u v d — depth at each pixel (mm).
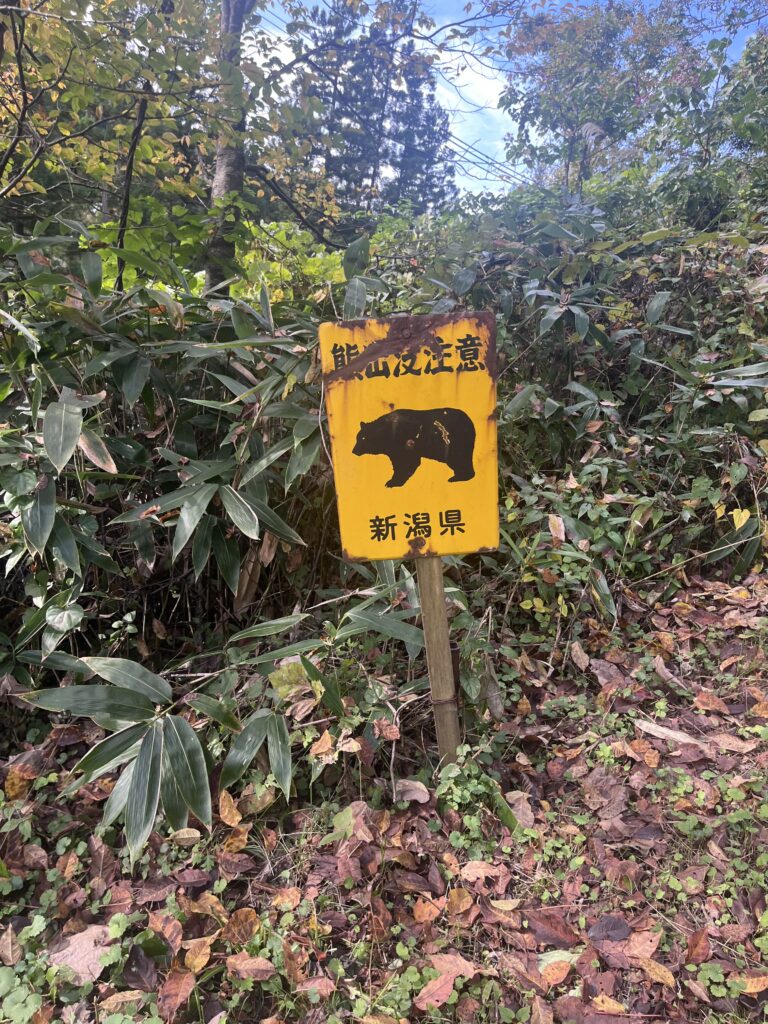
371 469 1655
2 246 2695
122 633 2289
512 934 1514
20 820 1798
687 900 1569
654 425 3145
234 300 2666
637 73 6914
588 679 2330
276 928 1538
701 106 5500
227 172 4980
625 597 2562
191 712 2088
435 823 1778
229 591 2598
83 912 1616
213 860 1732
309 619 2447
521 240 3350
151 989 1434
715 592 2605
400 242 4574
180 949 1499
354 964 1488
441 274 3318
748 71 5086
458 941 1512
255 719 1834
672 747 2008
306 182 6328
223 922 1553
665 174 4984
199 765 1679
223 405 2211
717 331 3301
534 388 2721
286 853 1771
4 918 1646
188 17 4094
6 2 3717
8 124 4730
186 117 4891
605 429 3031
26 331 2051
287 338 2246
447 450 1640
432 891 1632
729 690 2223
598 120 6656
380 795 1868
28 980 1447
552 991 1406
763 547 2717
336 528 2662
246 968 1417
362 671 2111
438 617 1776
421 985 1395
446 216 4602
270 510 2174
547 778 1963
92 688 1753
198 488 2156
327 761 1729
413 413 1621
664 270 3432
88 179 5871
